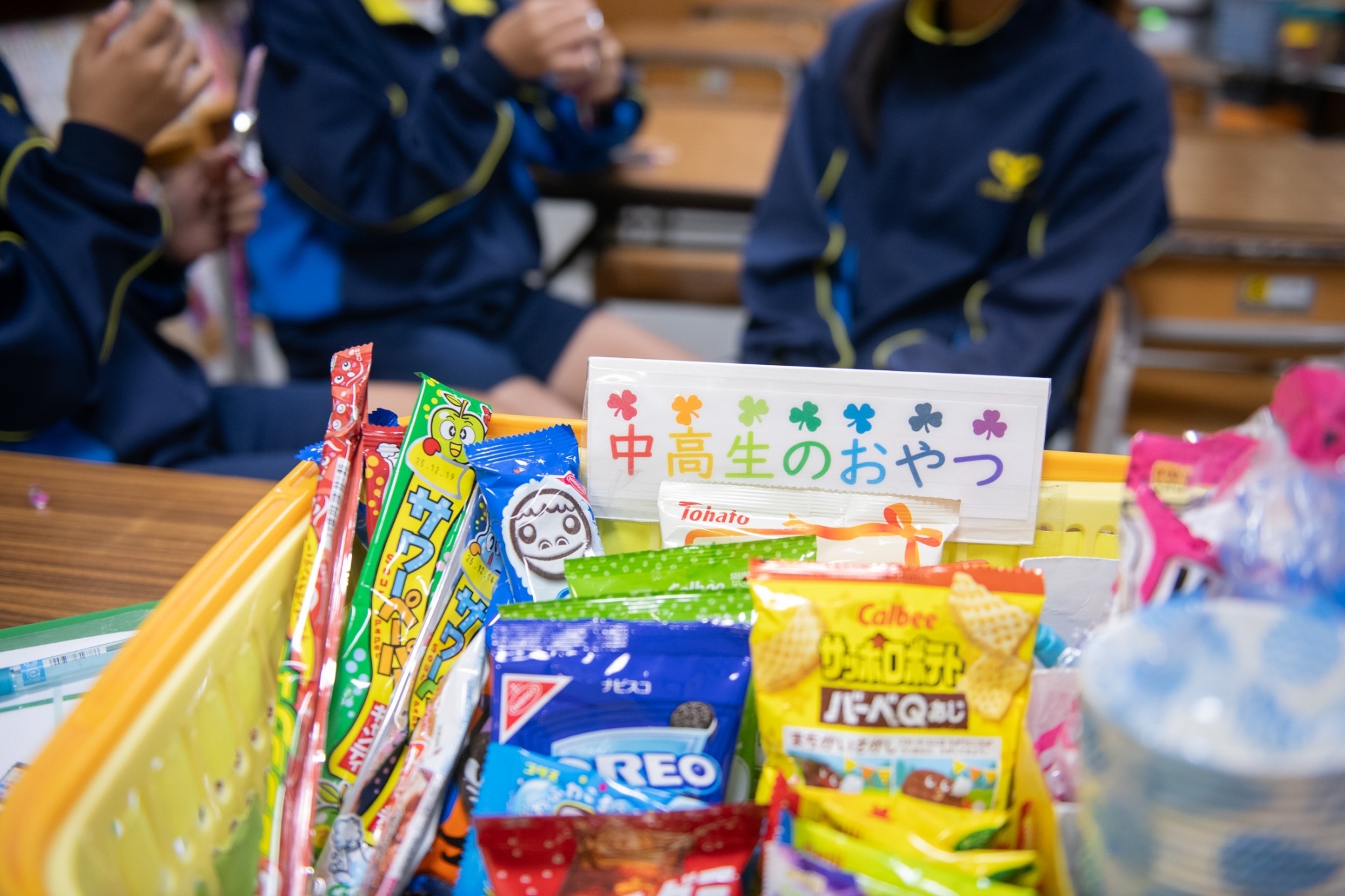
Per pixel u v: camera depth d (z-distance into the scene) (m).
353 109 1.33
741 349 1.40
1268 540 0.38
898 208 1.31
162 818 0.39
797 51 2.57
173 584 0.65
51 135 1.51
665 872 0.43
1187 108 2.78
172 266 1.17
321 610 0.47
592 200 1.72
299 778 0.44
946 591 0.45
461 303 1.46
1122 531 0.48
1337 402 0.42
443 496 0.53
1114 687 0.31
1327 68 3.27
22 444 0.96
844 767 0.45
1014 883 0.40
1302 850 0.29
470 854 0.45
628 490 0.56
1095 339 1.25
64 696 0.56
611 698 0.47
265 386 1.22
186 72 1.01
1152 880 0.32
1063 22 1.21
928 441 0.53
